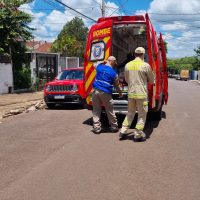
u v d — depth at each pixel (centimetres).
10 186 540
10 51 2325
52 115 1289
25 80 2480
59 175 587
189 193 508
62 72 1609
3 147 786
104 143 812
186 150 748
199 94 2448
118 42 1205
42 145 800
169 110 1431
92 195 501
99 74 922
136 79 824
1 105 1623
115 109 994
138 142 822
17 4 2297
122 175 584
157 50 1019
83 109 1470
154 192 511
